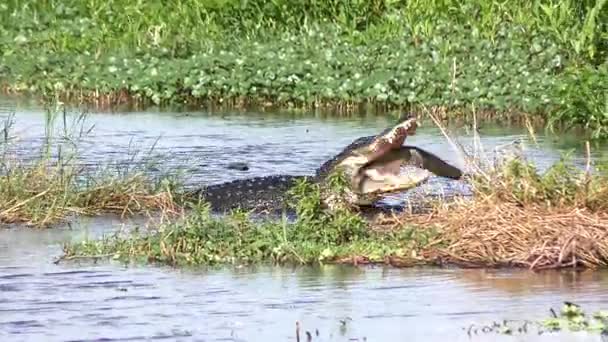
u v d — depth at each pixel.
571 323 29.02
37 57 75.50
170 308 30.55
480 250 35.31
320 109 68.31
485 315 29.94
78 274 33.88
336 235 36.75
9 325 29.08
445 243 35.75
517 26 69.25
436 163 41.94
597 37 66.06
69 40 79.50
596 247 34.84
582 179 38.03
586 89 59.09
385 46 70.56
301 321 29.44
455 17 72.88
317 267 34.91
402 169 41.88
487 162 39.97
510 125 61.66
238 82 69.81
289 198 41.94
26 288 32.34
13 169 42.91
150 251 35.75
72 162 46.19
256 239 36.28
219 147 55.16
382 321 29.44
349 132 59.47
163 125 61.81
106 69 71.94
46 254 36.19
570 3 68.12
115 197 42.59
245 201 42.72
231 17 79.25
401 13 73.88
